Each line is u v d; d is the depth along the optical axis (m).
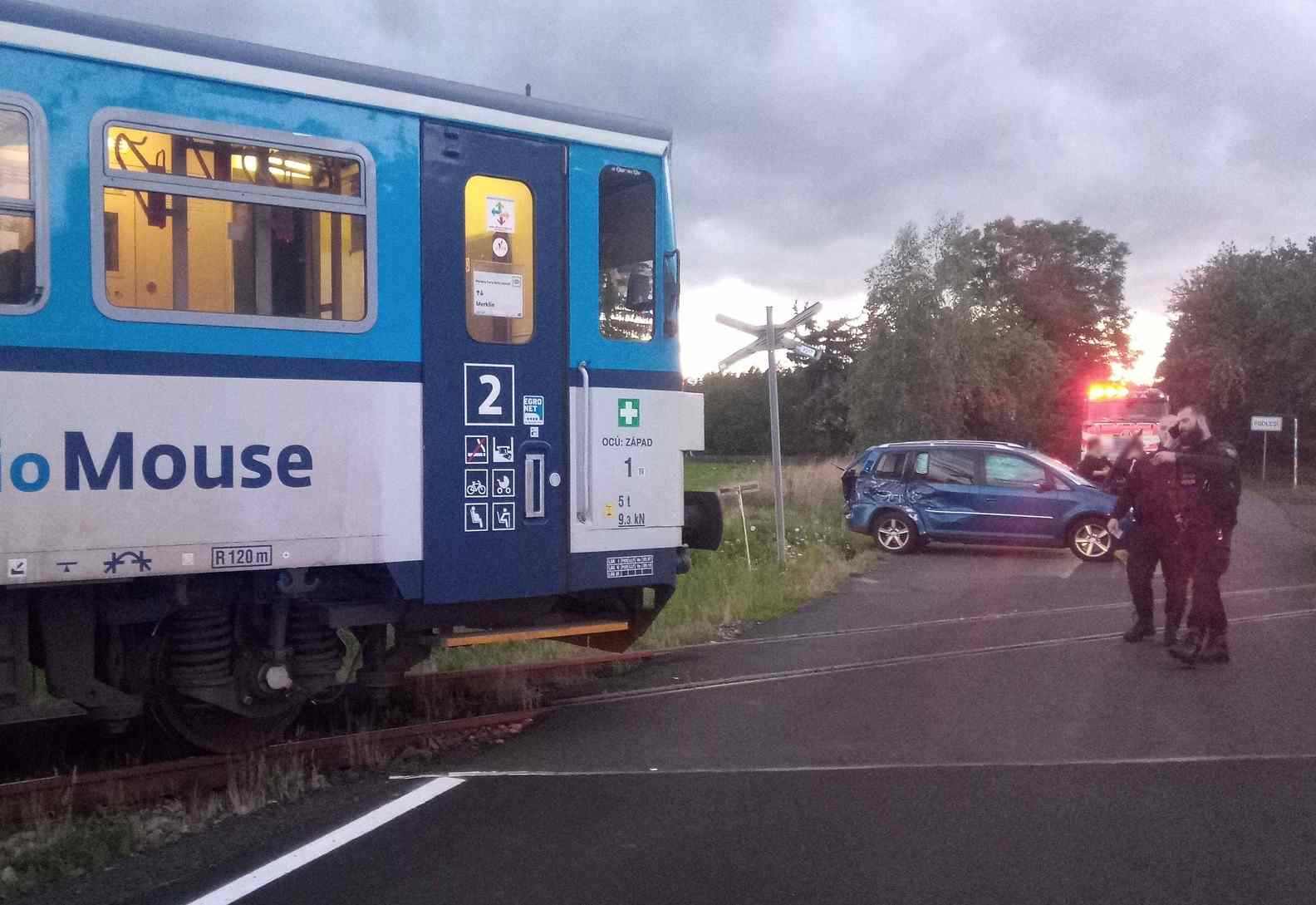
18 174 5.36
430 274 6.56
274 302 6.04
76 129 5.48
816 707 7.81
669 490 7.61
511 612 7.10
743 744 6.90
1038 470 17.28
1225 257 64.19
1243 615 11.50
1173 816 5.53
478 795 5.91
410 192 6.50
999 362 50.62
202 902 4.58
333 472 6.19
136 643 6.29
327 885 4.74
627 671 9.04
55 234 5.41
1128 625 10.97
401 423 6.45
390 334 6.41
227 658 6.41
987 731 7.12
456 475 6.64
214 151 5.89
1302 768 6.32
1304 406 59.56
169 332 5.69
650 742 6.95
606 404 7.30
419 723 7.35
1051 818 5.52
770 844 5.20
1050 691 8.18
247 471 5.91
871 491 18.17
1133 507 9.99
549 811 5.66
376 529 6.35
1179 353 63.16
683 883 4.75
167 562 5.66
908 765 6.41
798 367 71.69
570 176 7.15
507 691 8.05
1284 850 5.08
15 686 5.66
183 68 5.79
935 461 17.81
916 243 40.28
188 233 5.78
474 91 6.77
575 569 7.14
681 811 5.64
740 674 8.91
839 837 5.27
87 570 5.45
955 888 4.68
